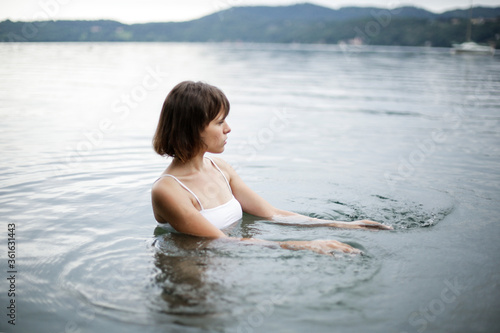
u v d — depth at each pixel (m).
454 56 26.12
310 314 1.61
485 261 2.07
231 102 8.72
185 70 14.93
